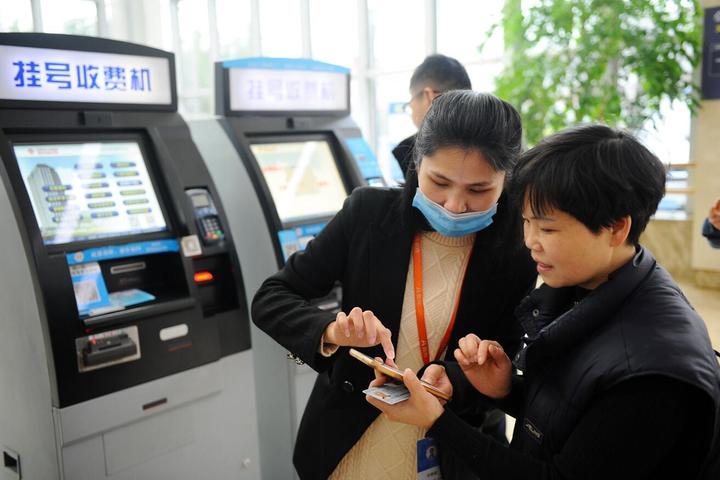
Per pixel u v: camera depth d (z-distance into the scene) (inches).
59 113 79.0
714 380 30.0
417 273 51.2
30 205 72.7
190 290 83.9
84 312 75.5
